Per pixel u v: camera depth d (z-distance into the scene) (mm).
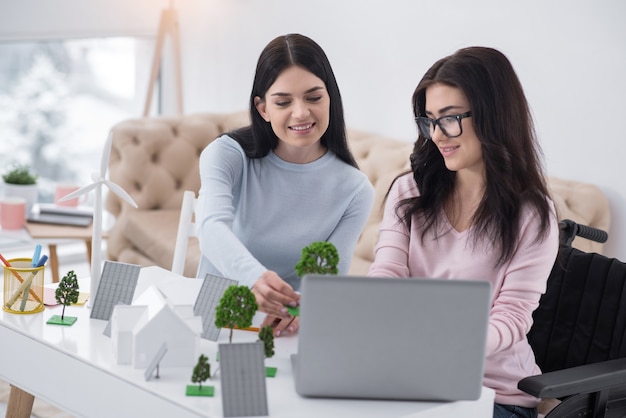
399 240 2377
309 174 2486
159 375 1882
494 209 2197
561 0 3734
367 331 1755
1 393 3318
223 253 2291
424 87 2209
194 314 2135
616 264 2357
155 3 5332
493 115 2146
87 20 5078
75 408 1992
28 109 5020
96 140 5312
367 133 4426
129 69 5359
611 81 3619
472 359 1780
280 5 4832
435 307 1744
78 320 2186
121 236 4312
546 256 2197
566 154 3797
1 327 2154
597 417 2139
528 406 2236
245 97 5082
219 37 5172
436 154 2311
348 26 4531
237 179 2473
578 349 2385
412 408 1796
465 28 4066
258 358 1757
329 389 1798
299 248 2496
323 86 2316
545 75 3824
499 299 2186
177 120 4574
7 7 4746
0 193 4875
